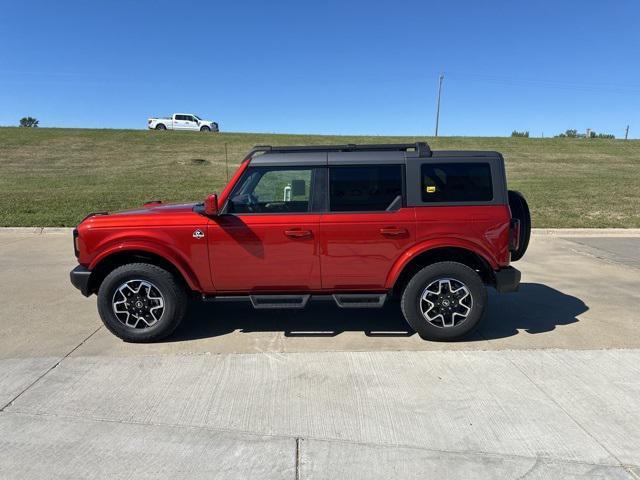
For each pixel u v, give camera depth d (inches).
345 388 150.0
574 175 913.5
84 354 176.1
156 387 150.4
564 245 390.0
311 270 185.2
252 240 182.7
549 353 175.8
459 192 183.8
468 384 152.3
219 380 155.3
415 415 134.9
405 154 184.5
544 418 133.1
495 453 118.3
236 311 226.4
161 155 1100.5
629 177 879.7
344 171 184.7
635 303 237.6
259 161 185.0
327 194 184.1
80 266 190.7
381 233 181.9
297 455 117.5
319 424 130.6
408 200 182.9
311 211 183.9
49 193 645.9
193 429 127.9
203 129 1668.3
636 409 137.6
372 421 131.9
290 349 181.2
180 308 186.9
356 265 184.2
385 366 165.3
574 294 253.6
